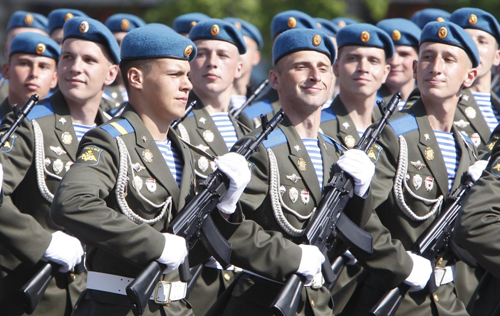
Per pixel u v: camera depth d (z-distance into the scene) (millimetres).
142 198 15273
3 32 64750
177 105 15789
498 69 34438
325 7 49562
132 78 15805
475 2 48906
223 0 49625
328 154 18094
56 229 18672
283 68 17891
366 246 17594
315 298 17406
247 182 16000
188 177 16047
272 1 50062
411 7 57625
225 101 24156
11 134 17297
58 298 18578
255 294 16969
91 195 14469
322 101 17844
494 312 19844
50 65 23438
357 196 17656
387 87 28672
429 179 18844
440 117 19453
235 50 24250
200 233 15562
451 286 19250
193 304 20219
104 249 14445
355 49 23609
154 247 14539
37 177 18500
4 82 28672
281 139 17531
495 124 26141
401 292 18094
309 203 17406
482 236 15164
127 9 62031
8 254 18625
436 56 19312
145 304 14406
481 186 15672
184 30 31938
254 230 16516
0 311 18672
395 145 18766
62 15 31469
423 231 18844
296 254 16391
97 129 15328
